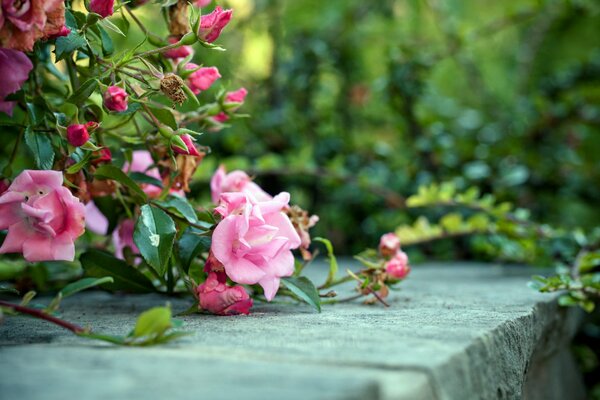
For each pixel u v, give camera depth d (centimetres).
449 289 109
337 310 87
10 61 77
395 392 56
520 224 134
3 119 84
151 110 81
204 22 80
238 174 90
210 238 84
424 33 269
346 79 221
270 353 63
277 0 220
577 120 207
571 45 277
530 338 83
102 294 108
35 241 75
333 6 232
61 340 69
